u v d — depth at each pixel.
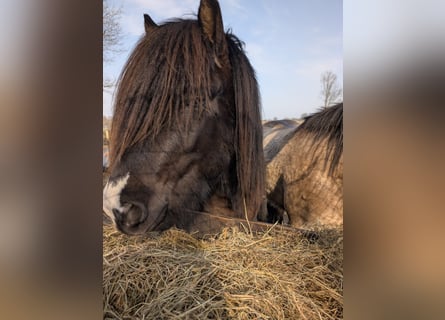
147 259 1.09
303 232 1.19
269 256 1.17
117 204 1.07
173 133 1.08
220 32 1.09
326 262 1.21
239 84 1.11
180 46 1.06
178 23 1.06
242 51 1.11
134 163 1.06
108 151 1.05
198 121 1.09
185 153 1.09
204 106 1.09
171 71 1.06
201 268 1.13
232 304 1.14
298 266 1.19
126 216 1.07
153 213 1.08
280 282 1.18
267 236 1.17
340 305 1.22
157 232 1.09
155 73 1.06
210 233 1.13
